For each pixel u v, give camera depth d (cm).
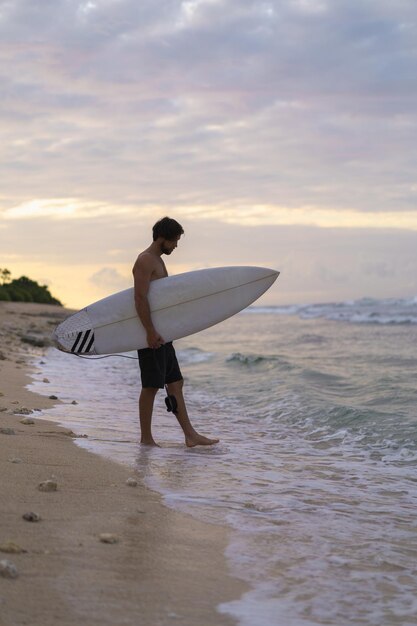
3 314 3038
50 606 229
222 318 630
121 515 342
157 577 267
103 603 237
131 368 1378
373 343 1984
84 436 567
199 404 876
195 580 270
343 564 307
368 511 399
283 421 738
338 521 374
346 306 6338
